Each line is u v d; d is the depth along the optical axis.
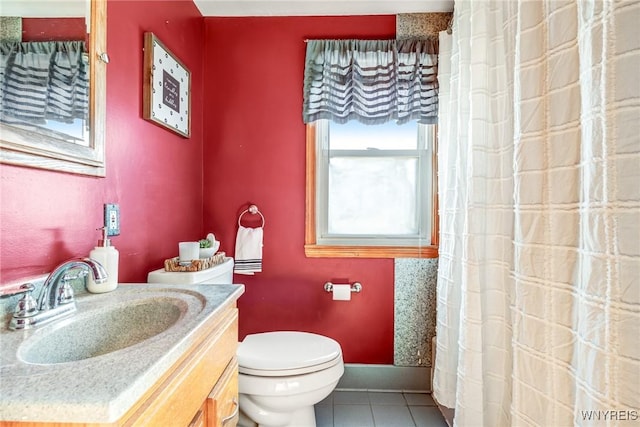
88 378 0.46
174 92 1.51
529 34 0.95
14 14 0.73
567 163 0.85
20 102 0.74
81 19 0.93
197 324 0.67
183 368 0.62
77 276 0.81
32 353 0.60
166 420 0.55
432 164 1.89
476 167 1.27
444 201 1.65
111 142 1.10
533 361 0.93
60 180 0.87
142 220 1.29
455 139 1.58
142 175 1.29
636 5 0.65
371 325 1.89
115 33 1.13
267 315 1.90
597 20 0.71
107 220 1.06
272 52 1.90
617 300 0.67
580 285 0.79
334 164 1.95
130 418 0.46
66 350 0.70
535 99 0.93
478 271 1.26
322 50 1.84
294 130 1.90
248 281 1.90
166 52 1.44
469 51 1.43
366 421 1.59
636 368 0.64
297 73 1.90
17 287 0.73
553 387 0.87
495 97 1.23
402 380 1.88
